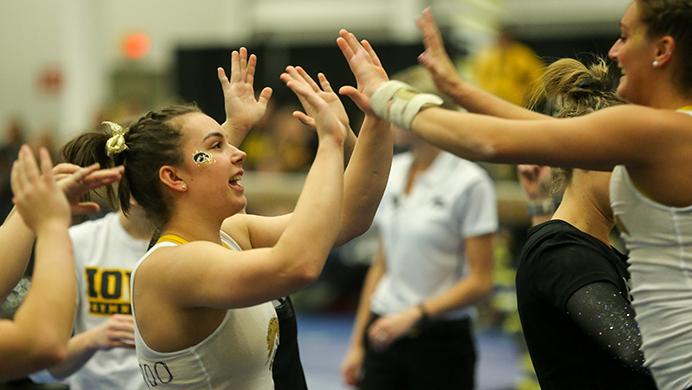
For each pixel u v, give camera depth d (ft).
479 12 68.03
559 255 18.54
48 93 118.42
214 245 17.67
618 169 17.07
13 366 15.69
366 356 34.40
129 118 22.49
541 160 16.06
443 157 33.68
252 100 21.47
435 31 18.63
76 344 23.44
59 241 16.08
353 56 18.48
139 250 24.86
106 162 19.90
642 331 17.21
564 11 101.09
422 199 33.55
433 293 33.45
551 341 18.72
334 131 17.57
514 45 67.92
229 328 18.22
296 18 112.68
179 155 18.63
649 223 16.66
